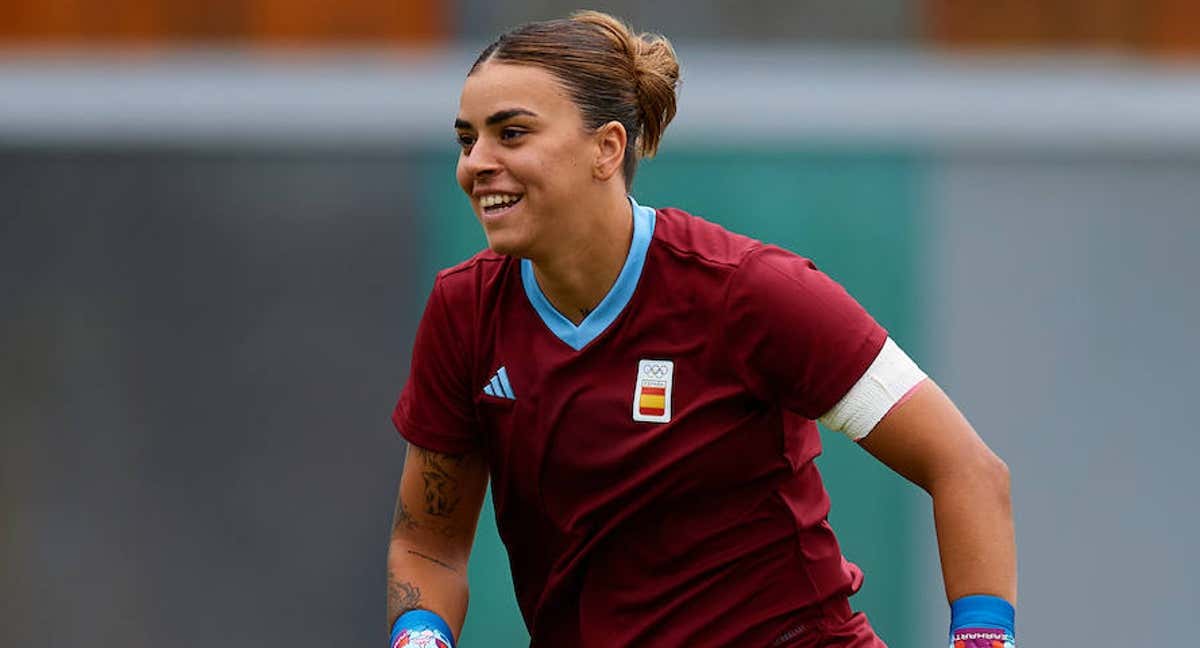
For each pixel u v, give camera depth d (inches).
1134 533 889.5
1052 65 916.6
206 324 875.4
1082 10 920.3
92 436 871.1
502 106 376.5
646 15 906.7
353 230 879.7
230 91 887.1
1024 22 921.5
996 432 885.2
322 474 872.9
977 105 901.2
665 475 391.5
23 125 880.3
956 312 889.5
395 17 908.0
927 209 893.2
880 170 893.8
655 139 399.5
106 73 895.1
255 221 879.7
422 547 428.8
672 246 389.4
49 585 866.8
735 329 383.9
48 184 877.2
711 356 386.0
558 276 387.9
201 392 873.5
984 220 895.7
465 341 404.2
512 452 402.6
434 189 884.0
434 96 889.5
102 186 878.4
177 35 902.4
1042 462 886.4
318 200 880.9
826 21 910.4
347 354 876.6
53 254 874.1
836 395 384.5
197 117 884.0
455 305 406.0
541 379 393.7
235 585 869.8
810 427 409.1
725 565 398.3
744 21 903.7
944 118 897.5
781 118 893.8
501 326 399.9
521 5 911.7
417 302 878.4
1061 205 900.0
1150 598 889.5
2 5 900.6
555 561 412.8
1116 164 904.3
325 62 902.4
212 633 870.4
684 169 890.1
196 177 880.9
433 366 411.2
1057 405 890.1
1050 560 883.4
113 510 869.8
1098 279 898.7
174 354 874.8
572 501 401.7
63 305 873.5
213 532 872.3
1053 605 882.1
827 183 892.0
